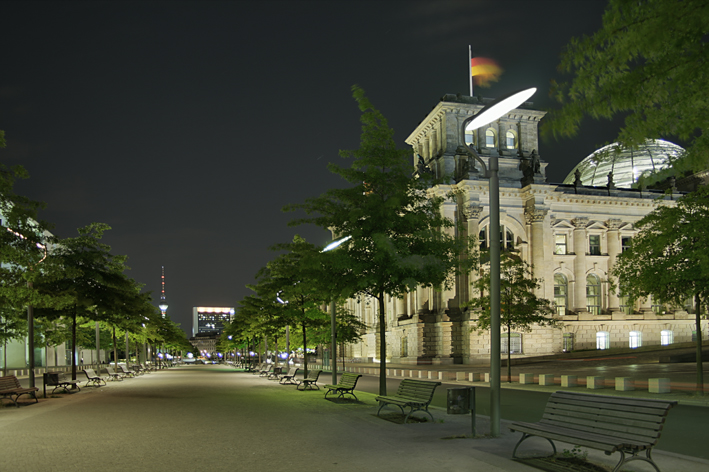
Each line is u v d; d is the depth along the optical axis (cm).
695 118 910
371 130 2678
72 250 3709
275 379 5169
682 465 1180
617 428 1131
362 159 2661
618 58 897
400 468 1180
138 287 5825
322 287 2769
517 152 9325
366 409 2352
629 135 955
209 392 3488
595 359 6681
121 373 6088
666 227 2856
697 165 955
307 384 3750
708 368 4597
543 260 8912
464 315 8388
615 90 909
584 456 1252
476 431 1653
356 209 2531
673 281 2784
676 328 9581
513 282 4659
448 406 1547
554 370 5638
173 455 1371
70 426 1916
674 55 876
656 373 4484
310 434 1666
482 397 3025
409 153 2700
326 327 4953
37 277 2742
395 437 1579
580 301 9388
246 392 3466
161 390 3703
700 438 1634
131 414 2267
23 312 3447
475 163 8819
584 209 9625
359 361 11169
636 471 1134
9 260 2572
